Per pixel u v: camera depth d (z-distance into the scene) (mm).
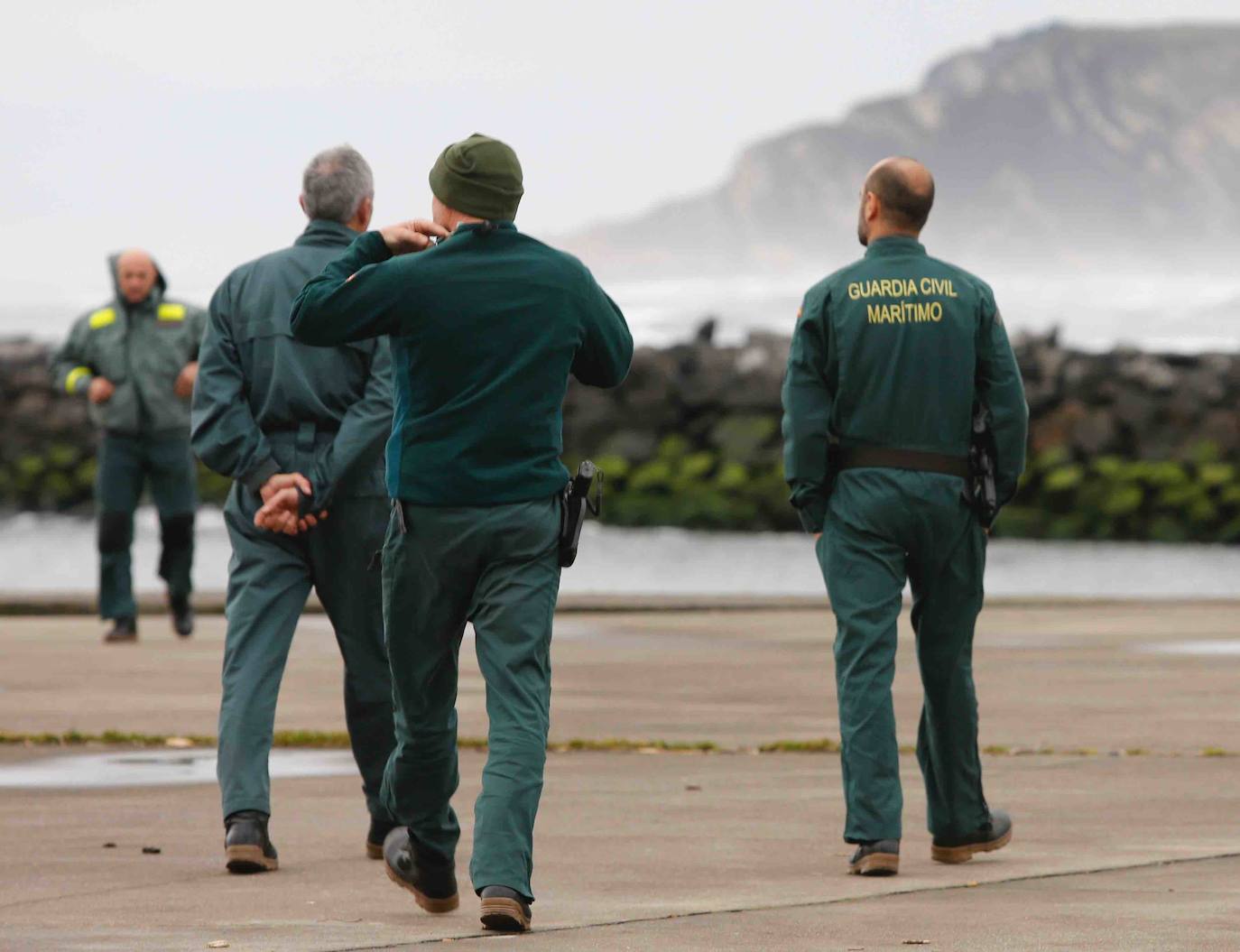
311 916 13797
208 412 15672
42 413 85812
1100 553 62719
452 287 12977
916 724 24438
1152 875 15266
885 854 15266
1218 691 27578
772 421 78500
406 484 13039
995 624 37562
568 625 37750
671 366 80875
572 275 13234
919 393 15703
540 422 13094
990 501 15797
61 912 13898
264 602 15852
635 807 18609
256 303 15867
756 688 28234
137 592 45125
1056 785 19844
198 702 26469
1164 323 175750
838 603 15828
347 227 16141
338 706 26172
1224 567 57938
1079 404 77750
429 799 13664
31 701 26484
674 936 12992
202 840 16891
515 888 12938
